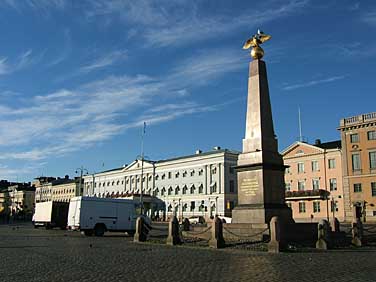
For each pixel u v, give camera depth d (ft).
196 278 37.78
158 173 341.00
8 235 116.78
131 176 369.30
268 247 61.46
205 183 299.79
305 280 36.73
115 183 389.19
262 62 82.38
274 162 77.20
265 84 81.56
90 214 117.29
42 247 72.84
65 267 45.14
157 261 50.52
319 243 66.03
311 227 74.64
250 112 80.48
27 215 414.41
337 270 42.75
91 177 425.28
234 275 39.45
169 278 37.81
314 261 50.08
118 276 38.93
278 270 42.60
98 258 54.08
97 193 413.39
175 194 322.14
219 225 68.39
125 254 59.06
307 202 244.22
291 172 257.34
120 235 124.57
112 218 119.85
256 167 76.28
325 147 249.75
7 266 45.96
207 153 307.99
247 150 79.05
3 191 595.06
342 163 228.22
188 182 313.53
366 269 43.68
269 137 78.38
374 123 216.33
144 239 87.20
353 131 224.94
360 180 219.00
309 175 247.29
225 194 287.07
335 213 231.71
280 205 75.92
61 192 469.57
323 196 233.76
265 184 74.95
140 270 42.88
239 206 77.77
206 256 55.52
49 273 40.70
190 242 76.13
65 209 167.63
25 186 571.28
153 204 332.60
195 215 302.66
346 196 223.51
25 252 63.00
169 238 77.36
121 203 122.21
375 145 215.51
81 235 120.57
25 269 43.52
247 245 66.44
